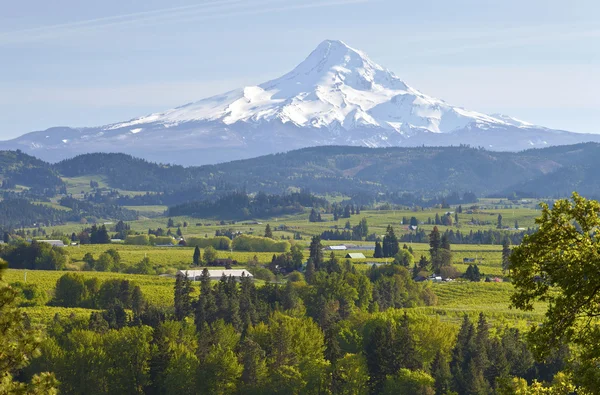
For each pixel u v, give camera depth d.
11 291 53.25
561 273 53.16
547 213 55.81
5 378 52.75
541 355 54.50
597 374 51.75
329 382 190.12
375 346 198.75
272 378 191.88
